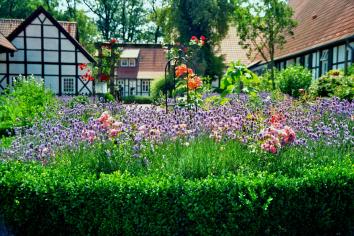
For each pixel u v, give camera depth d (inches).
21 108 443.2
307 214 180.4
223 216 173.3
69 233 179.3
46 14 1102.4
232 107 320.2
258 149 207.5
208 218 172.1
